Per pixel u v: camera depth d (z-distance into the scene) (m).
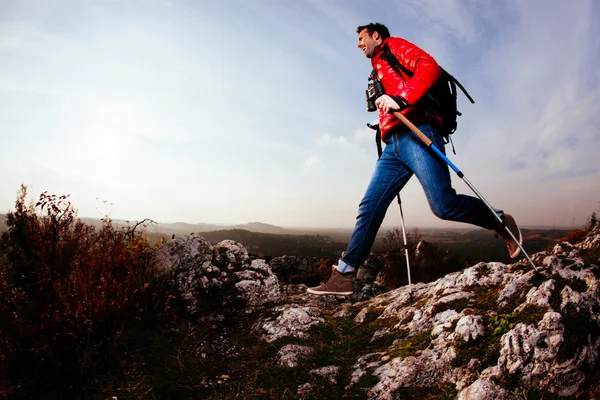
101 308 2.61
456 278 3.00
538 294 2.16
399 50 2.44
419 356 2.15
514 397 1.76
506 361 1.90
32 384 2.04
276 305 3.52
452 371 1.99
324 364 2.42
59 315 2.41
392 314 2.99
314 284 7.85
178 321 3.02
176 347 2.67
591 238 2.99
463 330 2.13
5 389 1.96
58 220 2.67
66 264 2.61
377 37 2.60
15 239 2.53
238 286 3.54
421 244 13.41
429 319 2.55
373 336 2.76
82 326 2.47
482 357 1.98
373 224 2.64
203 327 3.02
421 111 2.40
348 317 3.27
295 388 2.17
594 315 1.99
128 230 3.42
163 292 3.15
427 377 2.01
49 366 2.16
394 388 1.99
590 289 2.10
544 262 2.53
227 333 2.98
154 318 2.88
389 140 2.62
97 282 2.80
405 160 2.48
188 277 3.35
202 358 2.57
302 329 2.90
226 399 2.08
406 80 2.41
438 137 2.45
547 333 1.92
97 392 2.09
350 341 2.75
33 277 2.48
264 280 3.73
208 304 3.30
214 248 3.95
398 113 2.35
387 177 2.63
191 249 3.55
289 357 2.45
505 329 2.06
